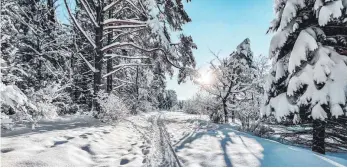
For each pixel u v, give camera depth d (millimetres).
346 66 8977
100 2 15641
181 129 14141
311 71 9242
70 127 10203
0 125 8062
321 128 9844
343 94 8539
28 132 8164
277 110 9977
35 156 5551
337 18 9062
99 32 15680
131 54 22969
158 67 20359
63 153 5996
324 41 9914
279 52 10914
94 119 13930
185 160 6547
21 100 7984
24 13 17250
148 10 14859
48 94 13320
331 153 10461
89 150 6910
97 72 15523
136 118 20000
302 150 7750
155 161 6430
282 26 9867
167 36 15961
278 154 7062
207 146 8438
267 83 11008
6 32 13477
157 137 10820
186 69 18016
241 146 8344
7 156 5375
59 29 19094
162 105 72625
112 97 14664
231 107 23875
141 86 37688
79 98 22031
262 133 13609
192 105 38375
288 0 9977
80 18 21594
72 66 21172
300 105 9359
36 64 17203
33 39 17266
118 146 8258
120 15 19188
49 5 19000
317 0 9273
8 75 10016
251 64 32750
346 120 10234
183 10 16438
